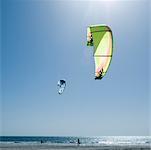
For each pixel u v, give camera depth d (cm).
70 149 3081
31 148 3172
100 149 3042
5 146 3506
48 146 3634
